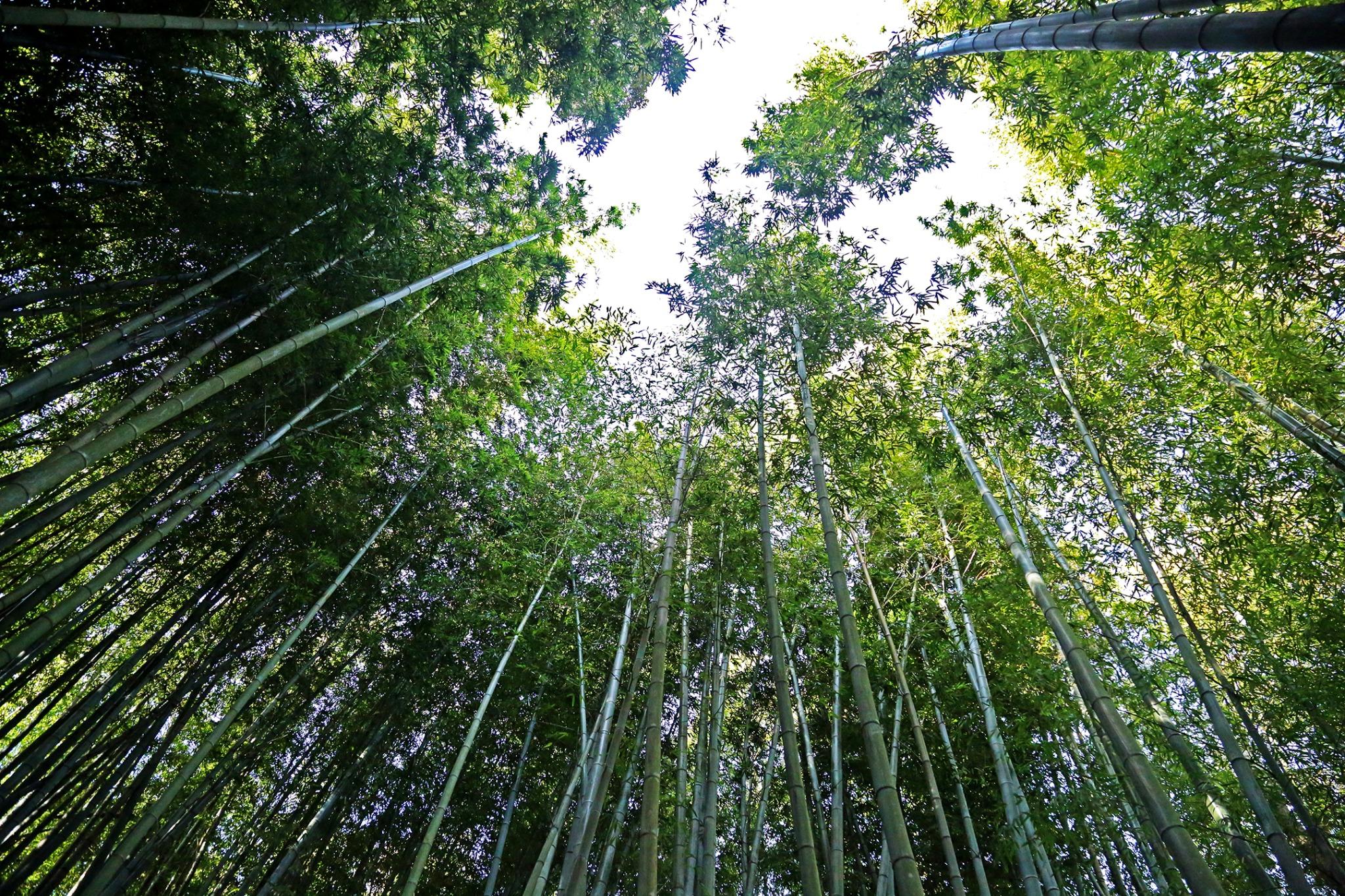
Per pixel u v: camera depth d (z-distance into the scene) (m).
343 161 5.49
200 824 6.38
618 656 6.48
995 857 6.49
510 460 7.89
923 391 6.50
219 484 5.28
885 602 7.05
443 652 7.48
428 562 7.83
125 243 5.69
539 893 4.87
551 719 7.42
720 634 6.96
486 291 7.68
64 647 5.64
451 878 6.80
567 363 9.24
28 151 4.58
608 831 6.57
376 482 7.64
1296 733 5.29
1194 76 5.74
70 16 3.52
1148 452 6.39
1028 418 6.70
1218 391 6.43
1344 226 5.02
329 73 5.95
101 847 5.21
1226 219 5.26
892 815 2.69
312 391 6.47
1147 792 3.26
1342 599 5.57
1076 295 7.30
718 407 6.12
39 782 5.06
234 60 5.82
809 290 5.86
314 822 6.09
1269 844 3.87
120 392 6.12
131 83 4.86
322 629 7.31
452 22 5.97
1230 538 5.90
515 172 8.38
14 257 5.16
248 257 5.21
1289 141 5.19
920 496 7.54
